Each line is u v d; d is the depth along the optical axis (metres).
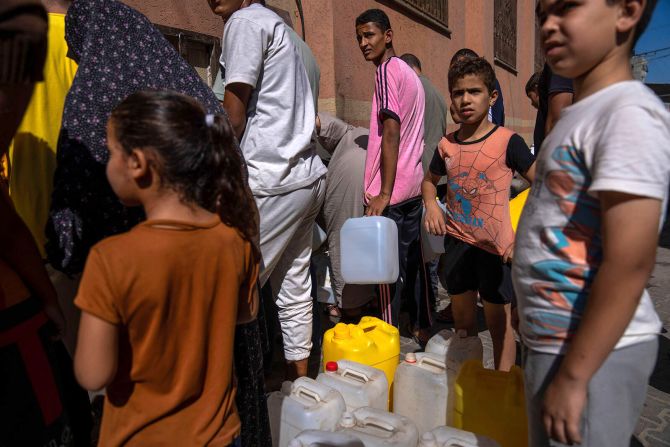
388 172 3.10
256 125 2.36
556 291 1.26
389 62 3.18
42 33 1.14
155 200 1.28
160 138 1.22
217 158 1.32
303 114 2.46
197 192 1.29
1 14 1.07
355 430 2.00
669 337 3.50
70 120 1.49
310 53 3.05
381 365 2.56
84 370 1.19
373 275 2.92
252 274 1.49
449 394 2.22
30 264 1.35
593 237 1.21
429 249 3.59
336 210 3.51
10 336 1.22
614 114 1.12
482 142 2.51
